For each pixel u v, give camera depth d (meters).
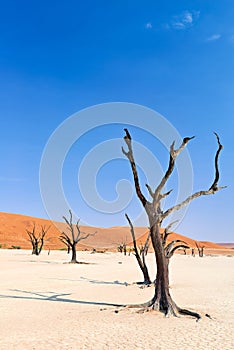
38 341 9.22
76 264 41.34
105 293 18.23
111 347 8.73
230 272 33.00
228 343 9.11
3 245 87.69
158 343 9.08
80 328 10.57
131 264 45.38
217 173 12.64
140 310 12.59
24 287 20.41
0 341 9.23
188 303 15.07
